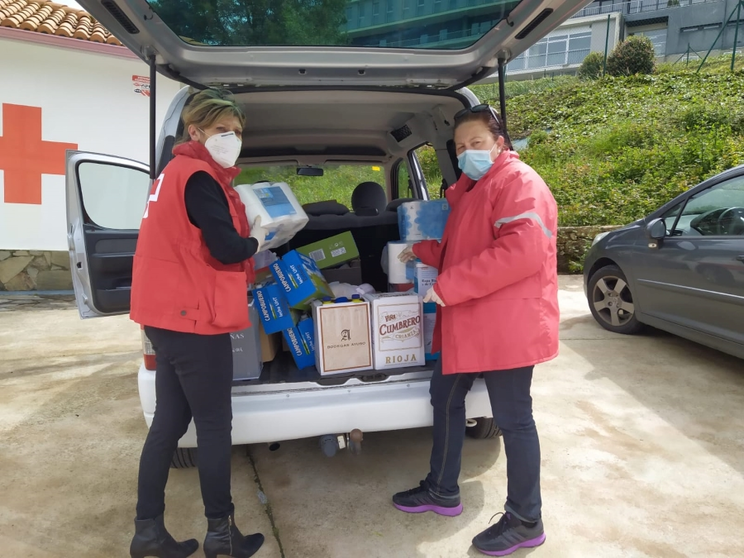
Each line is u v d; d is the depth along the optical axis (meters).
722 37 16.19
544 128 12.07
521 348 1.82
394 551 2.05
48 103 7.28
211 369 1.80
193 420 2.03
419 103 2.98
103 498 2.46
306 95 2.70
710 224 3.80
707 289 3.67
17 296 7.37
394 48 2.42
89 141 7.58
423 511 2.28
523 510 1.96
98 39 7.25
